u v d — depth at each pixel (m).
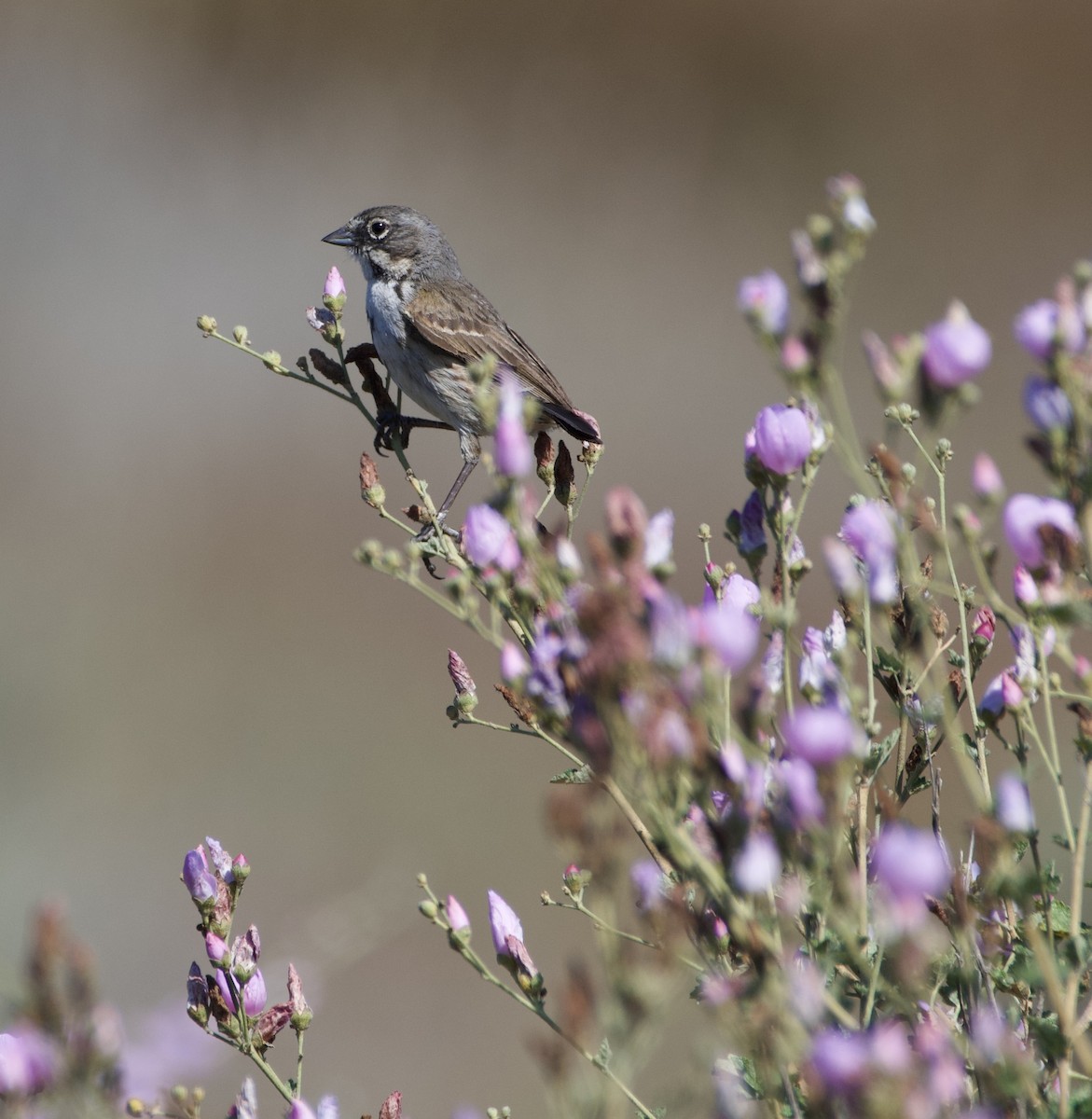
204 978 4.55
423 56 35.81
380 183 33.59
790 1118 4.00
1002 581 10.17
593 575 3.79
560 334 30.00
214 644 18.89
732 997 3.64
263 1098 11.06
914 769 4.70
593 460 5.79
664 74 36.41
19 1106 3.90
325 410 25.41
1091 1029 4.27
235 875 4.55
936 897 4.21
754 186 34.75
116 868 14.69
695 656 3.64
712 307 31.08
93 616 19.02
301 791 16.45
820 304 4.21
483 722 5.07
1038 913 4.29
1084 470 4.02
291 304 29.55
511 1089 12.59
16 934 12.80
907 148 35.66
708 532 4.69
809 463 4.39
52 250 29.88
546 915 14.55
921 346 4.07
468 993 13.33
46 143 32.28
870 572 4.23
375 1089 12.41
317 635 19.62
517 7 36.81
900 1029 3.60
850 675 4.06
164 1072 6.10
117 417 25.22
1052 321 4.04
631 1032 3.70
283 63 35.59
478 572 4.66
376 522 23.02
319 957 8.57
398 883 13.74
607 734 3.70
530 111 35.59
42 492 22.89
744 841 3.70
